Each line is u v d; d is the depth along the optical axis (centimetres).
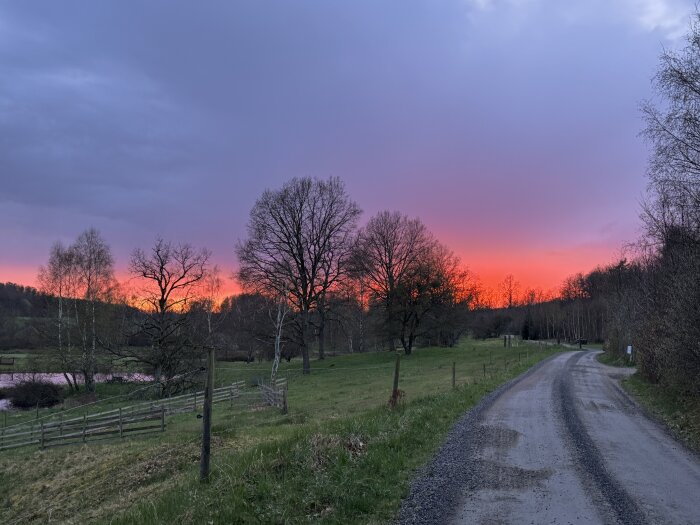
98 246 5097
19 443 2386
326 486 719
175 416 2775
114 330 4888
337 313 5659
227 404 3183
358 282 6069
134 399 4128
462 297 6750
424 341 7531
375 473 826
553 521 642
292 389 3803
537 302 13688
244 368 6056
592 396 2067
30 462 2039
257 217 5100
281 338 5191
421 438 1127
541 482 818
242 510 629
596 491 772
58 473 1830
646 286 2556
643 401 1944
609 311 5972
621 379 2853
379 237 6272
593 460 977
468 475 855
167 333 4291
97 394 4534
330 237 5328
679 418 1471
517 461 961
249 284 5059
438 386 2875
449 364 4788
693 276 1669
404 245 6284
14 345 6619
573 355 5672
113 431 2355
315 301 5466
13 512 1550
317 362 6128
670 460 991
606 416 1552
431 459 962
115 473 1576
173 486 954
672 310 1803
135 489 1319
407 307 6025
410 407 1603
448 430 1263
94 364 4669
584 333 11381
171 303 4428
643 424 1421
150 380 4925
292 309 5178
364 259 5734
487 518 653
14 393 4766
